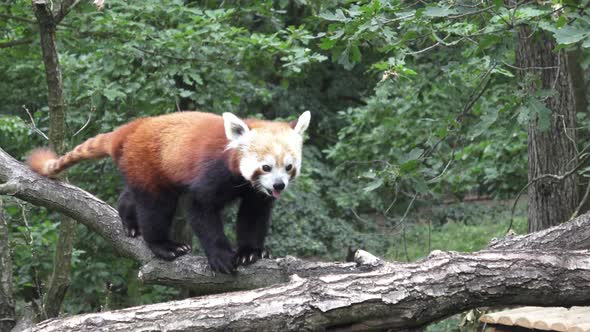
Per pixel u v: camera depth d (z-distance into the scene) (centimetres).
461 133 1543
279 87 2530
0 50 1484
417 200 2141
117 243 912
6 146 1555
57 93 967
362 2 966
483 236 2258
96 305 1727
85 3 1309
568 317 963
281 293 705
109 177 1588
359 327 707
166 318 695
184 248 877
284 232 2231
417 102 1692
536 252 748
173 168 852
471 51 1108
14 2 1385
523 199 2598
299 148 887
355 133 1958
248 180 840
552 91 950
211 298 712
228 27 1359
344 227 2339
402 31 1083
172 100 1411
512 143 1533
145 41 1330
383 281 707
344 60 952
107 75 1393
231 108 1530
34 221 1606
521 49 1228
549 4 989
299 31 1351
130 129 914
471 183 1753
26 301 1510
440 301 710
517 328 1023
